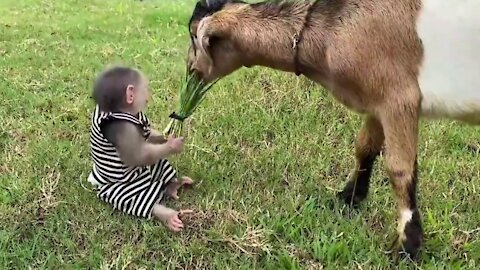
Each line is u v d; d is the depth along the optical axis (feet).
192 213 4.70
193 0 11.72
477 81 4.03
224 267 4.26
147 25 9.62
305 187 5.17
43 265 4.29
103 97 4.59
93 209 4.80
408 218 4.29
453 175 5.36
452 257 4.35
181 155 5.50
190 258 4.34
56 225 4.66
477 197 5.07
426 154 5.68
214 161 5.48
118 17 10.03
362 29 4.07
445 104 4.11
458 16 3.96
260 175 5.32
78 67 7.50
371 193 5.09
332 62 4.18
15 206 4.88
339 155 5.63
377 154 4.84
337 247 4.36
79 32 8.99
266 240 4.47
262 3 4.46
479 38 3.96
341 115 6.25
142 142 4.59
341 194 5.03
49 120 6.16
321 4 4.28
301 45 4.27
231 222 4.65
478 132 6.04
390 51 4.05
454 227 4.66
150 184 4.74
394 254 4.37
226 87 6.76
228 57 4.53
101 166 4.75
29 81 7.06
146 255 4.40
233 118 6.10
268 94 6.58
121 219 4.73
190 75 4.78
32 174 5.23
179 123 5.17
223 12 4.43
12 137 5.87
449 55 4.02
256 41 4.37
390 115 4.15
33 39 8.53
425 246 4.44
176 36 8.97
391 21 4.03
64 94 6.73
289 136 5.92
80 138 5.82
